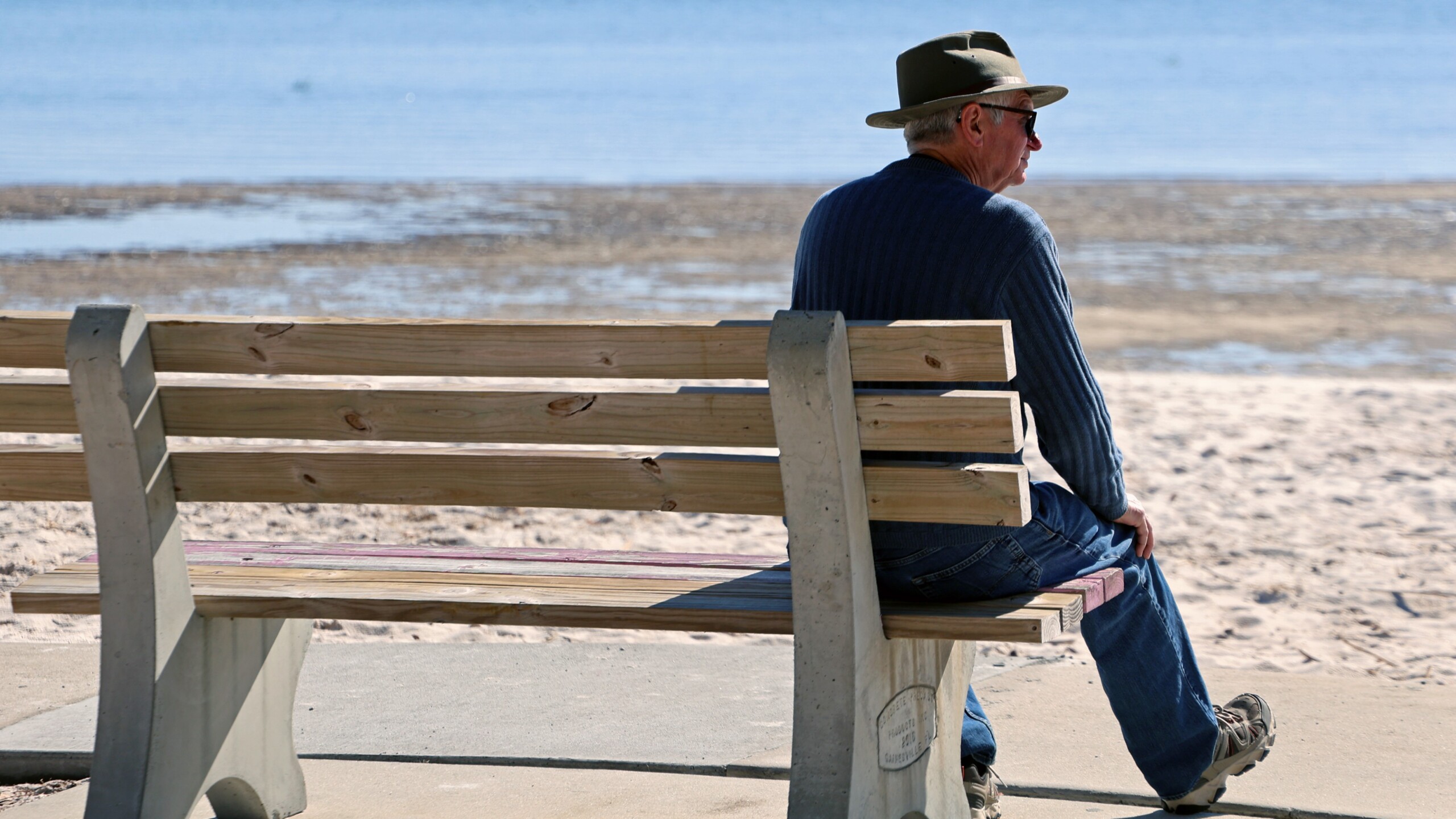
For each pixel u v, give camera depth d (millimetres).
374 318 6617
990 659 11391
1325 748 9320
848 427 6137
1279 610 13172
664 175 84812
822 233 7434
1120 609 7594
